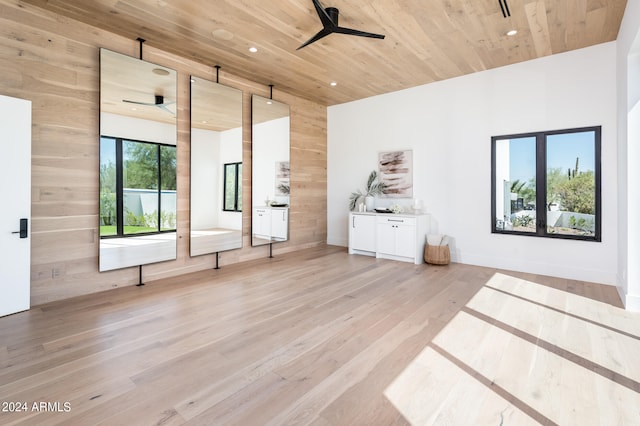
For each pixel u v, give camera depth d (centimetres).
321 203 677
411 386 191
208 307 320
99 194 362
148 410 169
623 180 344
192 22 347
